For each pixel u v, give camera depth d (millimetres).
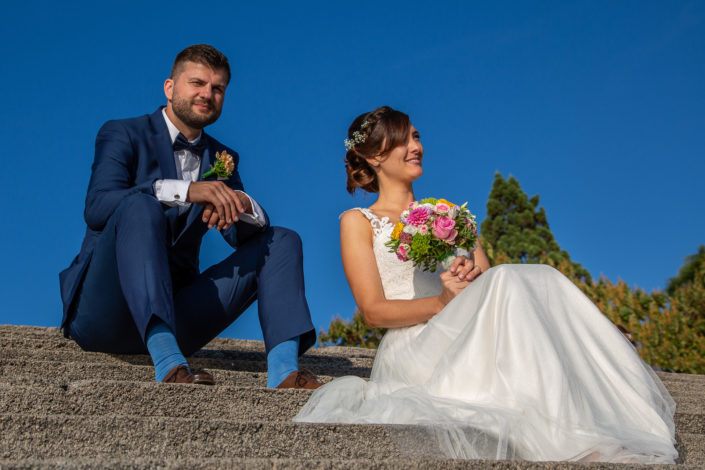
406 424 2707
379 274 3873
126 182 4102
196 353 5305
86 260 3990
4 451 2258
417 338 3434
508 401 2750
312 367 5031
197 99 4285
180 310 4051
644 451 2574
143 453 2391
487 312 2996
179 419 2469
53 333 5816
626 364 2971
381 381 3486
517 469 2285
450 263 3650
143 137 4289
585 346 2967
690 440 3164
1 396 2623
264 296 3838
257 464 2076
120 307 3902
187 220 4152
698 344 9930
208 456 2453
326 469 2123
